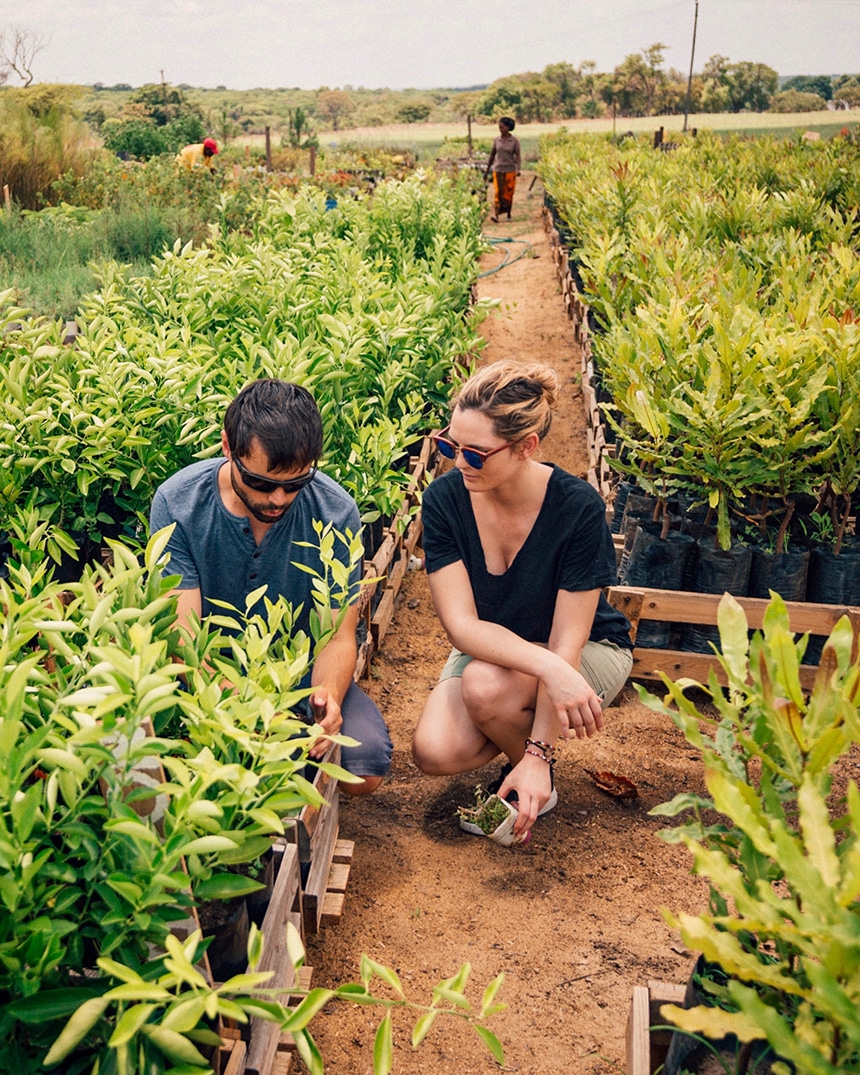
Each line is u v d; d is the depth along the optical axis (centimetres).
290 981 221
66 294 869
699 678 380
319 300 469
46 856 133
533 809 264
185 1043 129
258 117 18288
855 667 143
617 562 439
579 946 263
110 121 2675
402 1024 238
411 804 323
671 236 714
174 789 142
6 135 1498
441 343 534
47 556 372
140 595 181
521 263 1395
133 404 370
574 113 15450
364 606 374
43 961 133
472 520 281
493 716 286
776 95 16450
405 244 809
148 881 141
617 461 386
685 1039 175
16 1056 141
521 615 288
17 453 353
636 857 297
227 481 253
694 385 393
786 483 364
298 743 156
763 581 376
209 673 194
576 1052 230
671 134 2730
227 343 432
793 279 515
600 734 362
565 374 837
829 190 1087
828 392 367
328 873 266
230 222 1221
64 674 168
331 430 373
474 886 285
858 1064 128
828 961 113
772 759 162
